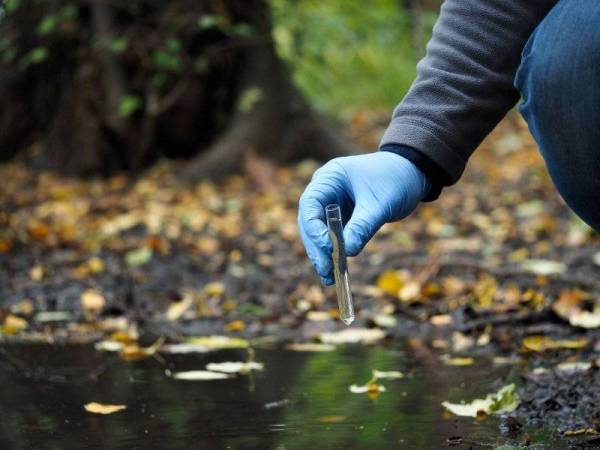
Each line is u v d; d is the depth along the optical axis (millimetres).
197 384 2773
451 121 1904
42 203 6988
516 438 2166
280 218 6242
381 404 2508
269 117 7895
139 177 7859
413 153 1896
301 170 7758
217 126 8211
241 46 8078
